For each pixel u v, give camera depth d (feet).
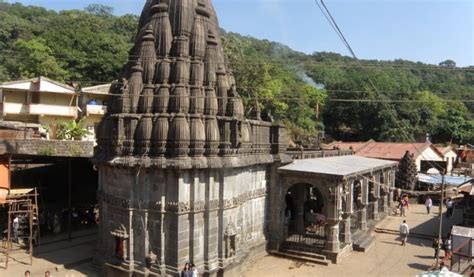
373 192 104.17
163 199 60.90
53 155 85.25
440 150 183.32
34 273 67.00
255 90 185.57
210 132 63.26
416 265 75.15
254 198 76.89
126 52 213.46
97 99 152.87
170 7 68.95
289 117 225.76
